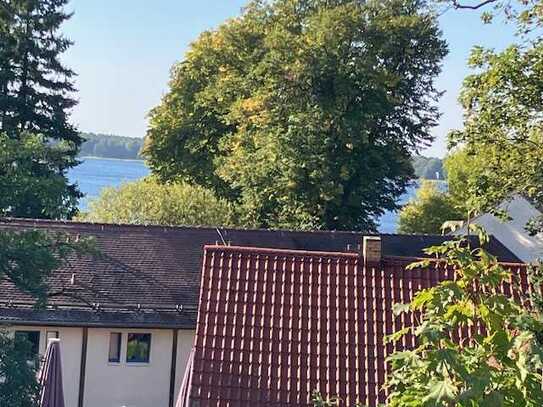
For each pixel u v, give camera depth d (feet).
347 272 50.67
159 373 74.79
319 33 114.52
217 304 47.83
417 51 120.57
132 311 73.56
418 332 16.55
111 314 72.84
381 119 122.62
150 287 76.79
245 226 123.24
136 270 78.74
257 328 46.68
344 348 45.88
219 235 86.74
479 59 63.16
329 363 44.96
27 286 41.32
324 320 47.55
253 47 138.51
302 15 131.75
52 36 136.46
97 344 73.36
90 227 83.61
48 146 50.21
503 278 17.80
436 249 18.69
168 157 149.48
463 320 17.46
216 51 143.43
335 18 114.32
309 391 43.29
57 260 42.09
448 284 17.20
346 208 121.60
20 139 45.75
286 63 114.93
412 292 49.49
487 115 63.46
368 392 43.37
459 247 18.17
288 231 89.40
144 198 117.80
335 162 115.96
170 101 149.79
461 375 15.69
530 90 61.87
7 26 132.67
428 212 147.33
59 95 136.87
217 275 49.57
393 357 17.08
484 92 63.00
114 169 551.18
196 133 146.20
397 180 127.85
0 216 44.68
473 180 65.51
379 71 113.70
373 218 129.29
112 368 73.77
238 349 45.34
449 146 66.33
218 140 143.43
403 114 125.39
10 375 37.99
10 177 42.80
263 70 119.03
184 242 84.74
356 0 120.16
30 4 133.80
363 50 116.78
